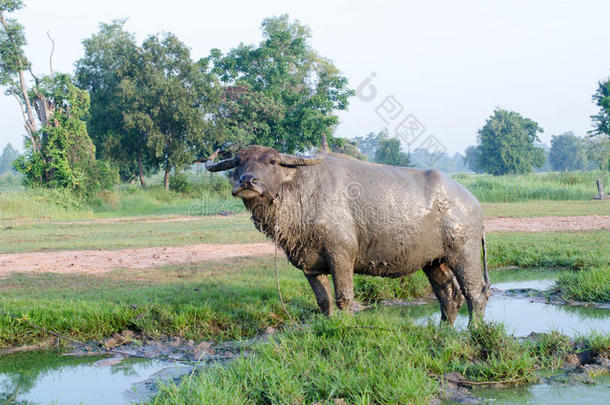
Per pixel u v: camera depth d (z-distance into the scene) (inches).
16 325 247.6
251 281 339.9
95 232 666.8
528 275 404.5
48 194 1051.3
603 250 458.0
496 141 2942.9
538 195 1251.2
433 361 191.6
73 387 189.9
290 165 226.7
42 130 1157.7
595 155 2495.1
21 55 1190.9
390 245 232.8
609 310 295.3
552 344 216.7
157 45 1428.4
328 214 227.0
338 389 167.9
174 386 167.9
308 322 251.4
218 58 1551.4
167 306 268.5
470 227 241.4
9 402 176.7
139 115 1360.7
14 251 495.2
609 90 1969.7
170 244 540.7
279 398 163.3
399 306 315.0
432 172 244.1
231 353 220.7
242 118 1461.6
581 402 166.7
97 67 1572.3
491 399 170.2
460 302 256.1
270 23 1646.2
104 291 311.0
